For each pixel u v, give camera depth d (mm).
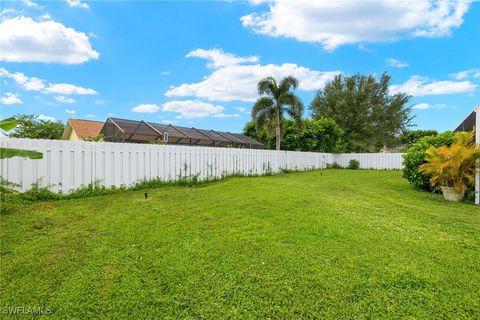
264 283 2465
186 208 5016
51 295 2316
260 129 18016
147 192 6844
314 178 11609
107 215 4574
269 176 12414
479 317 2041
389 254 3039
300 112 17688
